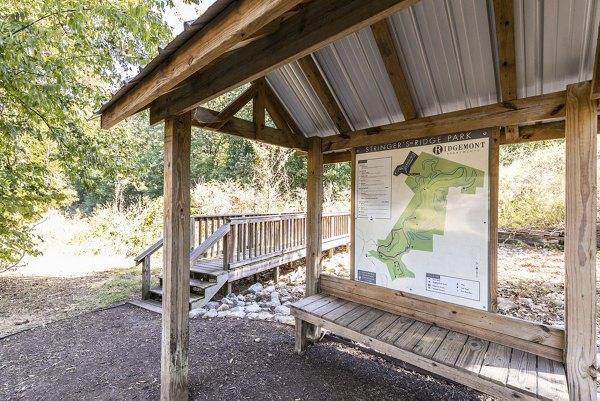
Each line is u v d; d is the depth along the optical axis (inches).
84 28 167.6
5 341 123.9
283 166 472.1
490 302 77.9
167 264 82.6
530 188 322.7
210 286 173.8
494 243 77.9
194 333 129.7
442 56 75.3
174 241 82.1
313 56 92.0
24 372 100.6
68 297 183.2
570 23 58.2
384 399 86.0
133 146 253.4
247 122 102.2
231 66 61.6
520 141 87.7
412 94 88.0
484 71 73.6
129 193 619.2
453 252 84.6
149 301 174.1
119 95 80.2
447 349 73.4
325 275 116.0
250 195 413.4
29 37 134.1
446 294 85.7
